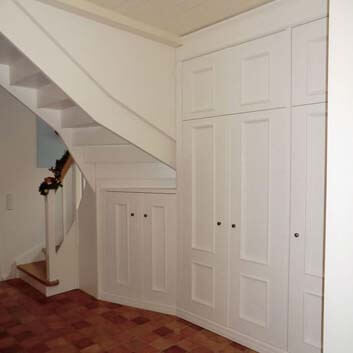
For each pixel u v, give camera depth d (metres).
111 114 2.37
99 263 3.08
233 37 2.28
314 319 1.97
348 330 0.83
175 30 2.47
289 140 2.04
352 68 0.80
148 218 2.83
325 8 1.85
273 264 2.14
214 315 2.49
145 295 2.88
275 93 2.09
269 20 2.09
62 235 4.01
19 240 3.82
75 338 2.40
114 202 2.99
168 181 3.19
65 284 3.27
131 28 2.30
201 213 2.55
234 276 2.35
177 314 2.75
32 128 3.90
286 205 2.07
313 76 1.92
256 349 2.24
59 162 3.33
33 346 2.29
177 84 2.66
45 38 2.04
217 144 2.42
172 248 2.75
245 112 2.24
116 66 2.31
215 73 2.41
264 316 2.20
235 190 2.33
